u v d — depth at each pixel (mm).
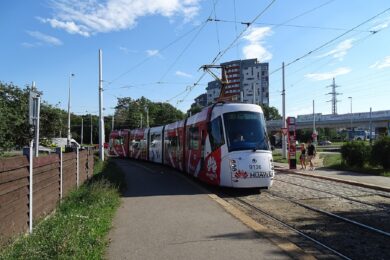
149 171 27438
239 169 16109
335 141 139625
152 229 9320
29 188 8492
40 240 7152
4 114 15586
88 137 128250
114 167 25719
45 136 26922
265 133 17016
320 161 35375
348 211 12148
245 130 16781
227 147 16578
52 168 11227
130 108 120312
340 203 13656
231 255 7246
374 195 15406
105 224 9383
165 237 8570
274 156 44312
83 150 20188
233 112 17125
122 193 15578
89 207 11039
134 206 12578
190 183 19312
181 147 25766
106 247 7734
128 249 7672
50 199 10922
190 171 22406
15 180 7641
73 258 6367
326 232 9602
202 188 17219
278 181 20828
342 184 19000
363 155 25250
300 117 116000
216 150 17250
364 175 22047
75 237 7387
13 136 17172
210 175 17891
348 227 10109
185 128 24625
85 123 128125
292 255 7211
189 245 7934
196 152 20797
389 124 99500
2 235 6867
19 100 20156
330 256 7664
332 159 35625
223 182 16688
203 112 19969
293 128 28172
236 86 91625
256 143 16594
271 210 12609
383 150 23234
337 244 8570
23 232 8047
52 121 26766
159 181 20406
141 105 120875
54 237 7164
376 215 11523
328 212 11977
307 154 27438
